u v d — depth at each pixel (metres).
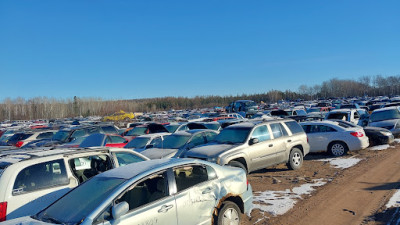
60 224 3.84
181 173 4.86
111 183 4.37
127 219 3.94
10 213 4.80
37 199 5.07
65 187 5.46
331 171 10.01
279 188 8.34
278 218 6.19
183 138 11.73
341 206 6.62
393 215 5.86
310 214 6.29
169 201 4.43
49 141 15.80
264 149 9.77
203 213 4.80
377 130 14.41
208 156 8.85
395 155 11.70
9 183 4.93
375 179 8.51
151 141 12.71
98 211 3.85
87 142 9.75
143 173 4.43
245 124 10.38
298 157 10.76
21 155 5.80
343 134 12.60
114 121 38.16
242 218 6.26
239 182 5.56
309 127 13.51
